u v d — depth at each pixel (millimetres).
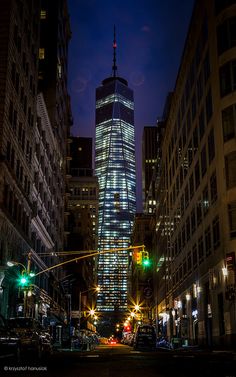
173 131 75000
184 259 64625
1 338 18766
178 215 70000
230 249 41125
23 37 52719
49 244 74438
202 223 52312
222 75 45375
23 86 52781
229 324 40156
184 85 64375
